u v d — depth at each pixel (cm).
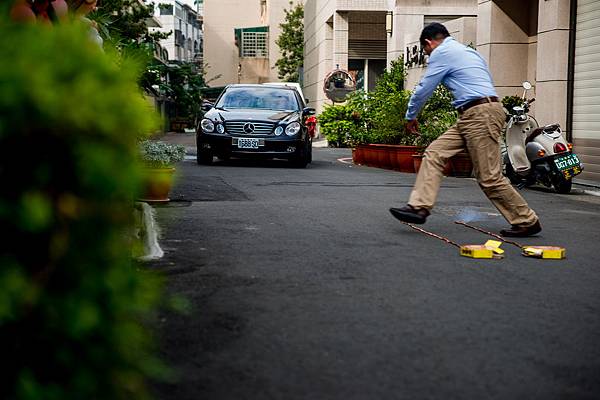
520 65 1991
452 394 318
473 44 2202
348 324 426
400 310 461
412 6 2803
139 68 212
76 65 186
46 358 194
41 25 195
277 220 848
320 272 570
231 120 1736
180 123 4931
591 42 1558
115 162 185
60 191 186
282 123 1734
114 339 198
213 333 404
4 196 183
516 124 1335
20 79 174
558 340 405
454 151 777
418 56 2452
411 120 808
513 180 1395
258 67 7150
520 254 676
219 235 736
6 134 177
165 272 559
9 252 187
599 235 811
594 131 1543
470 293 513
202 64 8212
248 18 7844
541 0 1678
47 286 190
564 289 536
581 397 320
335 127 3022
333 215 899
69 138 182
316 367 350
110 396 202
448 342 395
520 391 324
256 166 1759
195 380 330
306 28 4691
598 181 1516
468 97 768
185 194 1094
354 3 3253
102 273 193
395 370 348
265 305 466
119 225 197
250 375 338
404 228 810
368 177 1477
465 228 832
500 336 409
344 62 3316
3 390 192
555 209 1058
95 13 724
